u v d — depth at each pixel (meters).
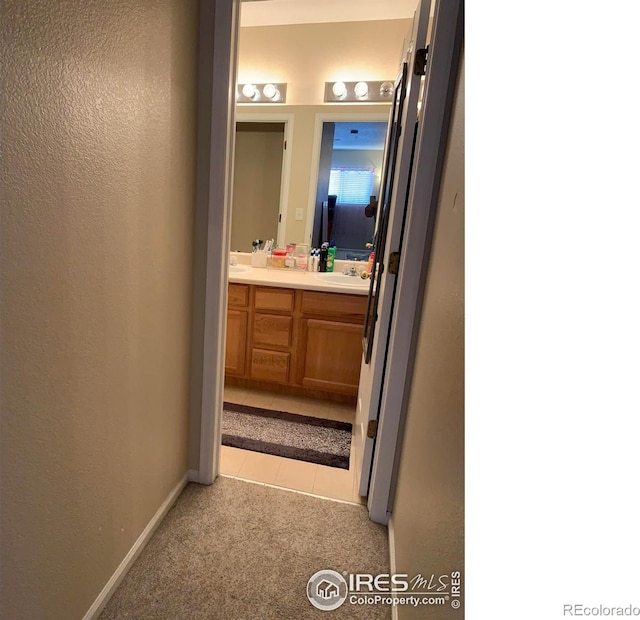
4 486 0.77
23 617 0.87
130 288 1.12
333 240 2.92
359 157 2.77
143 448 1.32
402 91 1.61
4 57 0.66
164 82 1.16
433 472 0.93
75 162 0.85
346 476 1.90
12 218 0.71
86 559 1.08
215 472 1.77
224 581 1.30
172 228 1.32
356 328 2.45
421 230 1.31
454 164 1.01
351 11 2.51
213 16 1.31
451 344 0.86
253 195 2.97
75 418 0.96
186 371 1.58
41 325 0.81
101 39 0.89
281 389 2.76
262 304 2.54
